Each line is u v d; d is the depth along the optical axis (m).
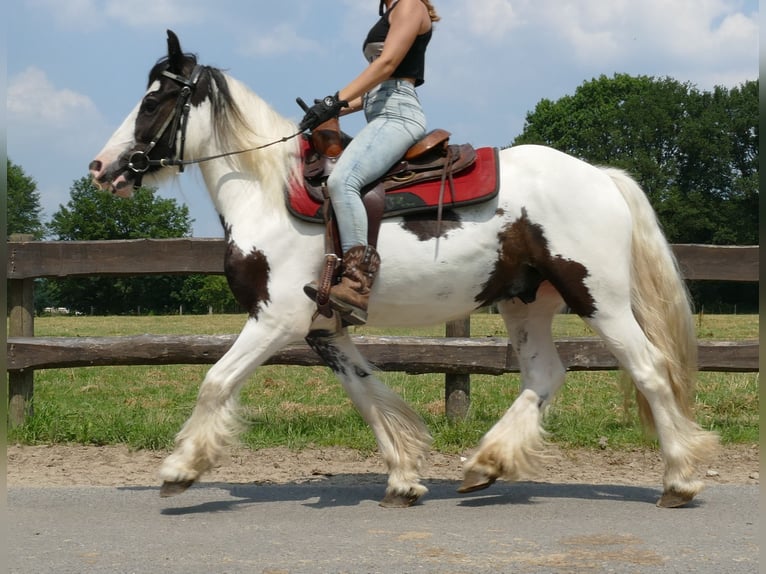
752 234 54.66
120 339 7.09
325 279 4.43
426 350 7.22
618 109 57.41
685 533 4.16
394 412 4.85
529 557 3.76
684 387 4.75
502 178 4.71
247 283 4.57
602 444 6.74
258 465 6.18
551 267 4.66
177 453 4.48
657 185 55.00
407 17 4.62
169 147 4.79
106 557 3.79
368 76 4.56
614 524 4.34
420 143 4.69
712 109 55.38
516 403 4.94
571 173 4.70
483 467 4.78
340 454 6.55
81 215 48.16
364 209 4.51
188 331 25.94
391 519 4.47
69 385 12.13
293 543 4.00
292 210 4.55
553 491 5.24
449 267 4.62
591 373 12.75
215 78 4.81
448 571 3.58
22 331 7.37
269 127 4.79
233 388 4.53
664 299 4.77
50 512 4.62
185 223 48.22
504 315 5.14
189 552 3.86
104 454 6.48
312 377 12.80
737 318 32.41
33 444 6.78
